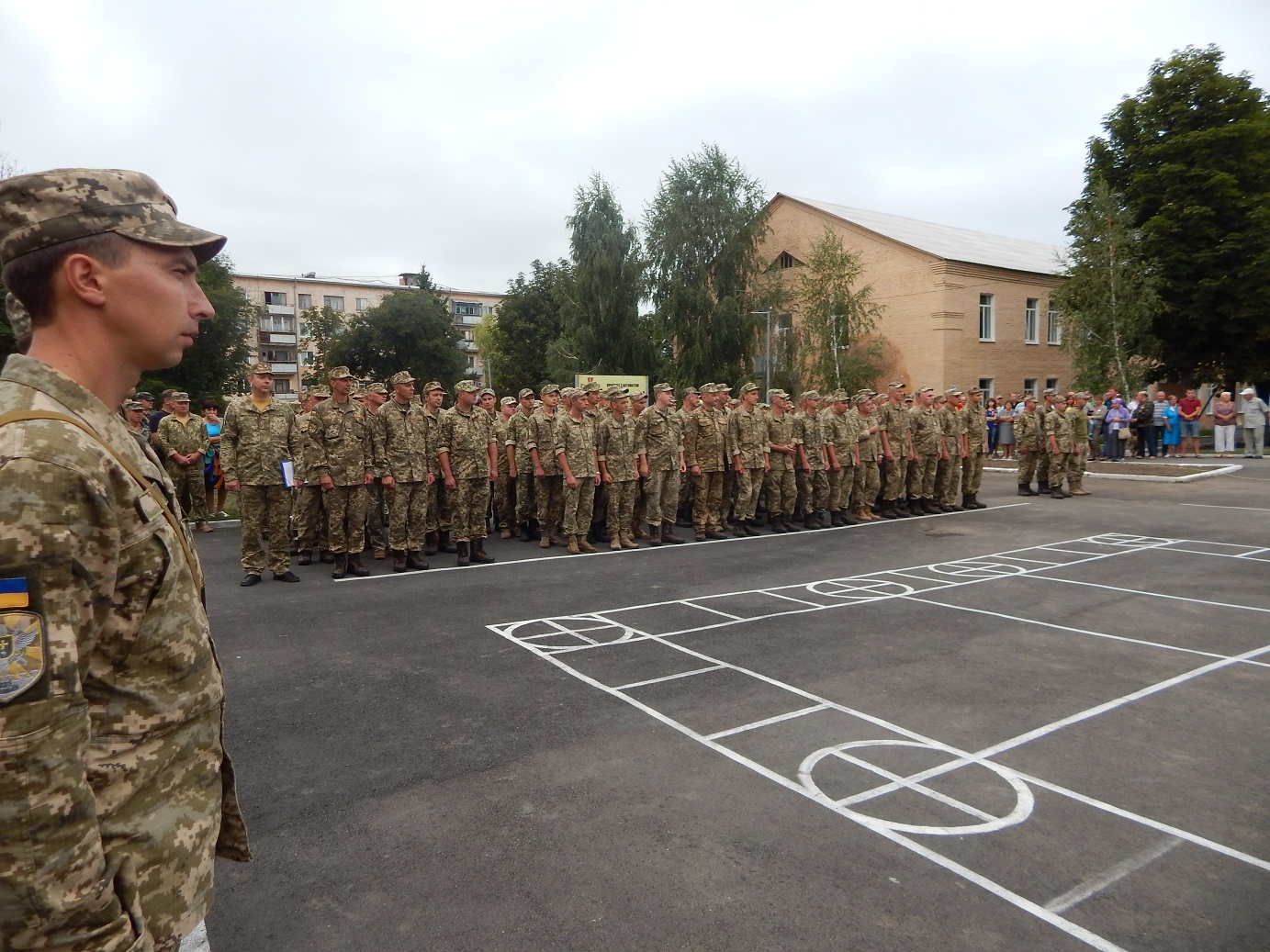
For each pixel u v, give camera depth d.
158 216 1.54
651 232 36.31
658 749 4.55
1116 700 5.27
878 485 14.10
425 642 6.64
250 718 5.03
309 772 4.29
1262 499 15.34
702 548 11.38
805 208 37.16
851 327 33.03
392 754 4.51
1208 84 29.02
